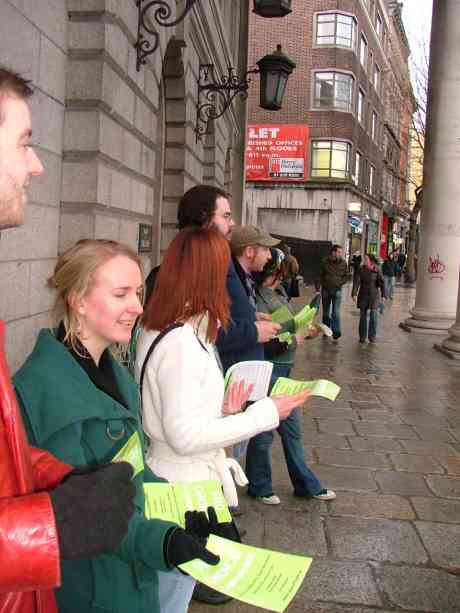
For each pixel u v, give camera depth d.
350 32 33.34
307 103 33.53
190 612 2.98
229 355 3.30
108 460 1.67
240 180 17.28
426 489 4.64
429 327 13.81
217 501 1.89
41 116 4.14
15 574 0.94
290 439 4.31
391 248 55.78
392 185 54.84
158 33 5.98
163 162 8.45
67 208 4.62
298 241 29.89
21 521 0.95
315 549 3.62
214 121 11.39
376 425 6.34
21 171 1.11
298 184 33.84
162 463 2.25
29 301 4.01
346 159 34.16
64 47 4.50
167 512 1.82
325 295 12.68
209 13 9.91
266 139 33.91
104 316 1.77
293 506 4.23
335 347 11.63
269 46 33.56
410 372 9.37
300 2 33.19
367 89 38.75
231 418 2.18
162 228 8.63
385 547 3.68
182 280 2.23
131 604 1.66
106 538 1.02
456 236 13.89
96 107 4.57
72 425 1.60
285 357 4.17
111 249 1.81
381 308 16.52
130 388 1.89
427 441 5.86
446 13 13.29
